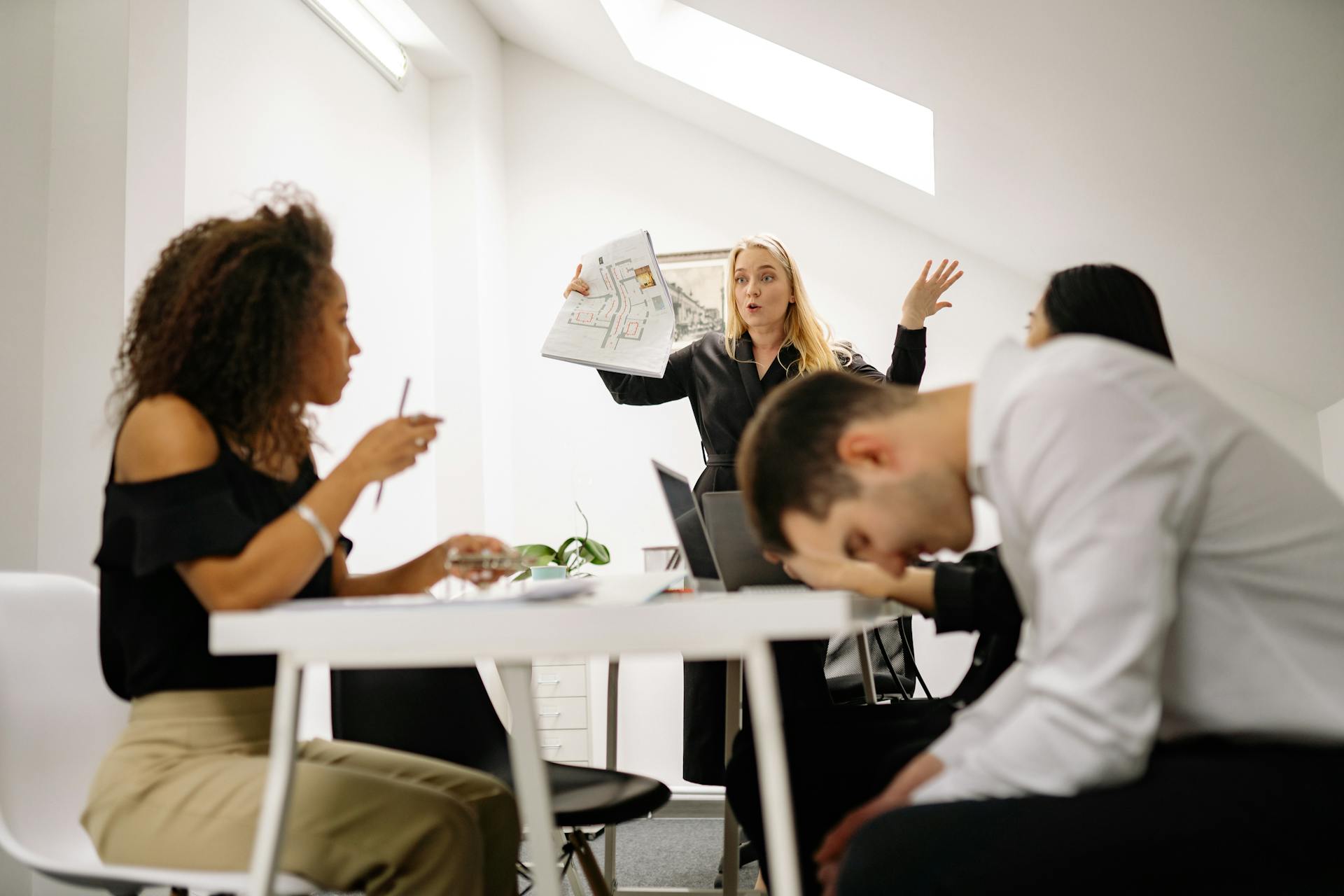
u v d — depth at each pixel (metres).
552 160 4.74
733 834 2.10
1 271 2.37
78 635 1.60
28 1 2.48
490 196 4.57
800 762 1.49
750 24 3.37
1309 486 0.87
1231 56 2.12
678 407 4.52
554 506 4.55
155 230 2.56
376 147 3.99
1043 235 3.67
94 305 2.43
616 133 4.71
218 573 1.16
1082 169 2.99
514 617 0.85
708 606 0.84
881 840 0.86
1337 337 3.00
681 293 4.56
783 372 2.96
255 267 1.35
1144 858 0.80
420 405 4.21
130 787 1.21
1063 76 2.57
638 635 0.84
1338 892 0.79
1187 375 0.89
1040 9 2.32
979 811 0.84
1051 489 0.83
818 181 4.49
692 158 4.62
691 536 1.45
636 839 3.72
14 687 1.47
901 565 0.98
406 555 3.97
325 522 1.20
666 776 4.28
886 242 4.42
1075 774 0.81
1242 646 0.84
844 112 4.01
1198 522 0.84
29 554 2.36
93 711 1.59
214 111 2.98
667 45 4.21
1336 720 0.81
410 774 1.40
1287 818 0.79
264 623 0.89
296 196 1.52
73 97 2.49
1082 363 0.87
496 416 4.46
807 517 0.98
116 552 1.23
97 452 2.39
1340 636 0.83
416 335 4.22
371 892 1.14
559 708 4.04
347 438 3.62
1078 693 0.80
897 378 2.89
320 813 1.14
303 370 1.40
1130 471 0.81
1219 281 3.13
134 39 2.52
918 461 0.94
